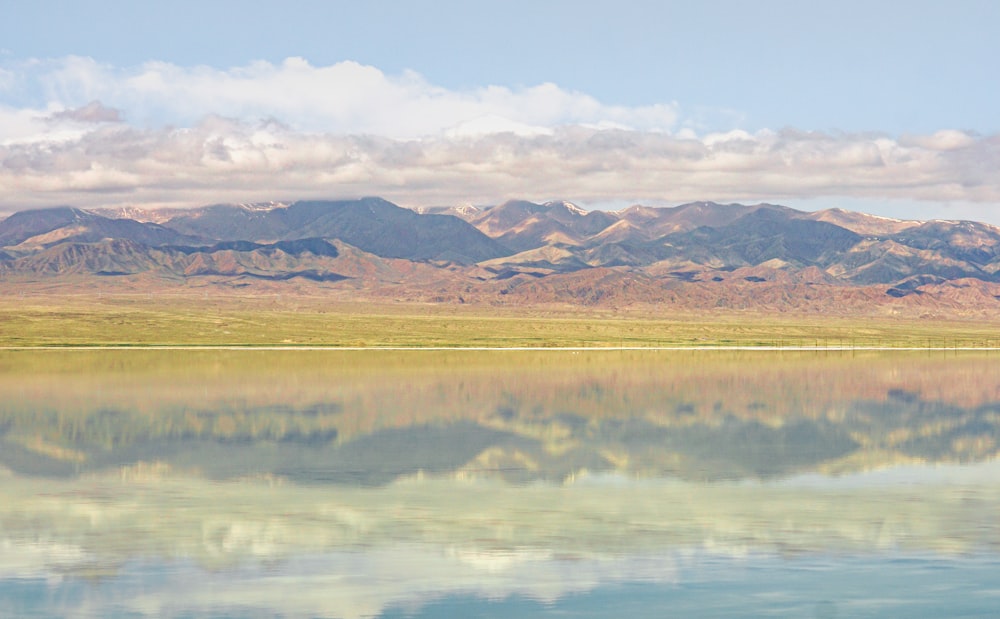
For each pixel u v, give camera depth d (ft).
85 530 119.55
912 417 242.37
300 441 195.52
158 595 96.17
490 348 643.45
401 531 119.55
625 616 90.12
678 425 223.30
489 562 106.73
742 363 475.31
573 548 111.96
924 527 121.49
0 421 225.15
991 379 372.79
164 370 390.21
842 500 138.21
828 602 93.50
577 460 172.55
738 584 98.94
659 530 120.16
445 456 176.86
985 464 170.09
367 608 92.73
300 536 117.19
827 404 272.51
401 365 434.30
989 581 99.45
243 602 94.07
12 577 101.24
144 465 166.61
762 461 172.35
